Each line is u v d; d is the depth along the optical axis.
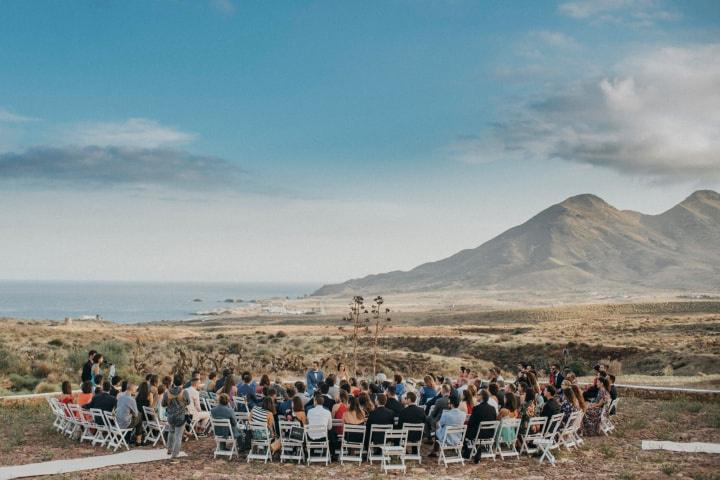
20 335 48.97
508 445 14.90
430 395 16.80
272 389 14.88
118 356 35.06
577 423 15.50
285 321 169.62
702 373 38.66
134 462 13.39
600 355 51.94
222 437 14.09
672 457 14.34
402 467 13.17
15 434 15.91
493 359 57.28
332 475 12.70
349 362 43.94
